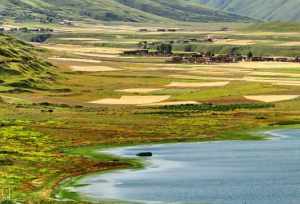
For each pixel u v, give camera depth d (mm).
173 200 198125
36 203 187500
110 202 197750
